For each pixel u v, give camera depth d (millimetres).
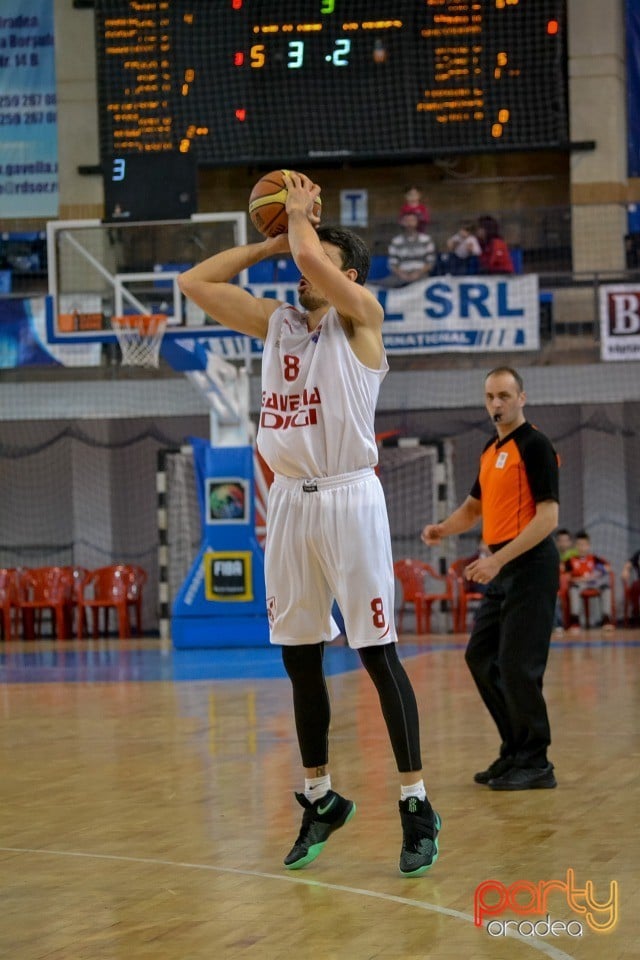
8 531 27359
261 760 8516
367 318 5305
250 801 6969
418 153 25078
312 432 5254
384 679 5301
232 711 11703
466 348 22438
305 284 5457
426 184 26984
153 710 11984
